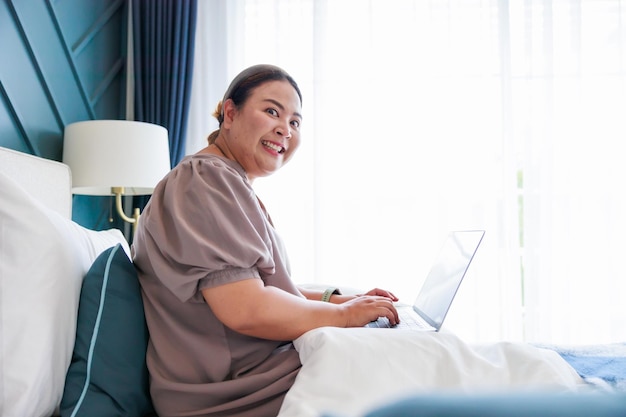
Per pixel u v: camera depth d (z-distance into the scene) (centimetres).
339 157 288
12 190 88
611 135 280
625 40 280
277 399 85
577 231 279
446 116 286
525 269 278
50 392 82
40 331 81
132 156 212
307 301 93
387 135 288
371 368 70
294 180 289
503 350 77
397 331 78
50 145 215
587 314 277
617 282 276
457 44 287
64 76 226
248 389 86
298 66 292
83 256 100
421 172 286
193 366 91
